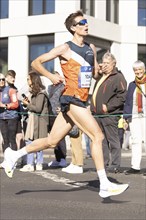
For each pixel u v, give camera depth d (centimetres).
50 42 3019
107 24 3131
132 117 1137
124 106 1143
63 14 2950
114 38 3191
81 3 3008
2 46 3181
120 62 3250
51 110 1250
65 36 2942
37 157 1258
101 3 3136
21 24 3092
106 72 1159
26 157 1306
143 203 802
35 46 3077
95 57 816
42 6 3048
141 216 710
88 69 788
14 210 747
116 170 1153
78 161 1201
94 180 1042
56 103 1248
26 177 1097
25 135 1251
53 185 981
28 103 1242
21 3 3097
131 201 818
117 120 1155
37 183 1006
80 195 870
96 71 819
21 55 3097
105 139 1167
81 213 728
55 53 784
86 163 1577
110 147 1162
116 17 3269
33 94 1235
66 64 789
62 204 792
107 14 3209
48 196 860
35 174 1155
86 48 796
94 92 1171
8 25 3136
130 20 3262
